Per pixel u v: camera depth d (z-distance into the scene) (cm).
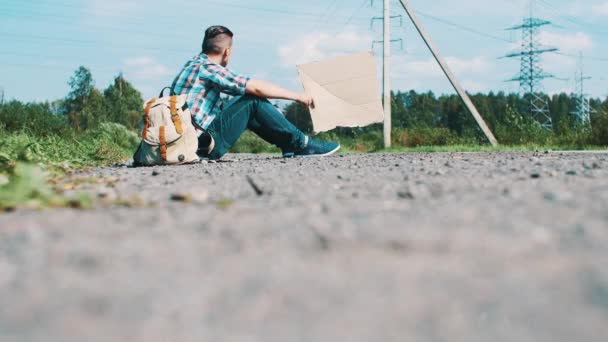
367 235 129
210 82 522
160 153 487
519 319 81
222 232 143
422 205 183
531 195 201
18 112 1174
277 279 102
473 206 175
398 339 76
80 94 3691
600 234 127
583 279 95
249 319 84
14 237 139
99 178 348
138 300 92
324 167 440
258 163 515
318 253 119
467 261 109
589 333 75
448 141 1531
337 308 87
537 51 4528
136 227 152
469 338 75
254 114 546
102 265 112
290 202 204
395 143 1705
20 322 83
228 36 539
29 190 199
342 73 539
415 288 95
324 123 543
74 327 81
